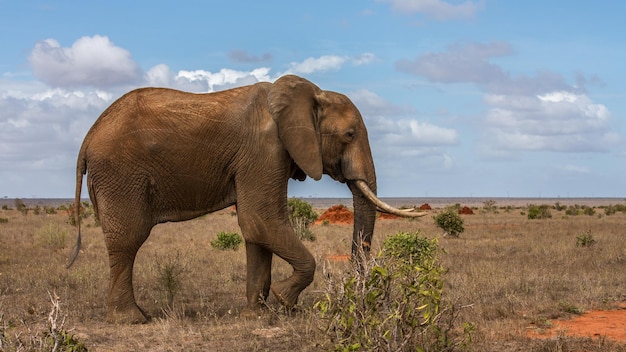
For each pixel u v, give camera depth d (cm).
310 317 904
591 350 777
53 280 1398
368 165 1035
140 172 977
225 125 984
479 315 985
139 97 1005
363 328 639
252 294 1025
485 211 7081
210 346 830
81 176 1011
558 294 1207
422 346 679
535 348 784
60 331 667
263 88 1005
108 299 1004
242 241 2281
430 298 662
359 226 1048
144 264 1694
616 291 1238
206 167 988
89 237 2731
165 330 902
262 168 980
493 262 1716
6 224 3894
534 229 3438
